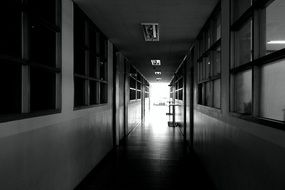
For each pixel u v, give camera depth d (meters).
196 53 5.47
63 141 2.99
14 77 2.22
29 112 2.24
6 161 1.88
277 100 1.88
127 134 8.66
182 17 4.04
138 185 3.70
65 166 3.04
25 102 2.22
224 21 3.10
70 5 3.27
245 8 2.70
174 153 5.84
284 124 1.52
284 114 1.81
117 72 6.77
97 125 4.59
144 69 12.16
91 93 4.80
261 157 1.88
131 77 10.14
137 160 5.17
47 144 2.56
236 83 2.76
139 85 13.98
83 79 4.08
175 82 14.77
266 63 2.02
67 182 3.12
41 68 2.47
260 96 2.09
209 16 3.98
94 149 4.39
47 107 2.85
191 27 4.61
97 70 4.80
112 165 4.80
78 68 4.04
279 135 1.60
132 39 5.62
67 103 3.13
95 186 3.66
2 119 1.83
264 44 2.13
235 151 2.54
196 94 5.51
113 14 3.91
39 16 2.40
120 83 7.31
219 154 3.25
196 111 5.47
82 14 3.78
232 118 2.66
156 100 35.94
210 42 4.06
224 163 2.99
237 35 2.79
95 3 3.46
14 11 2.21
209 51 4.14
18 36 2.21
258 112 2.08
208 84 4.49
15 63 2.12
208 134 4.03
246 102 2.62
